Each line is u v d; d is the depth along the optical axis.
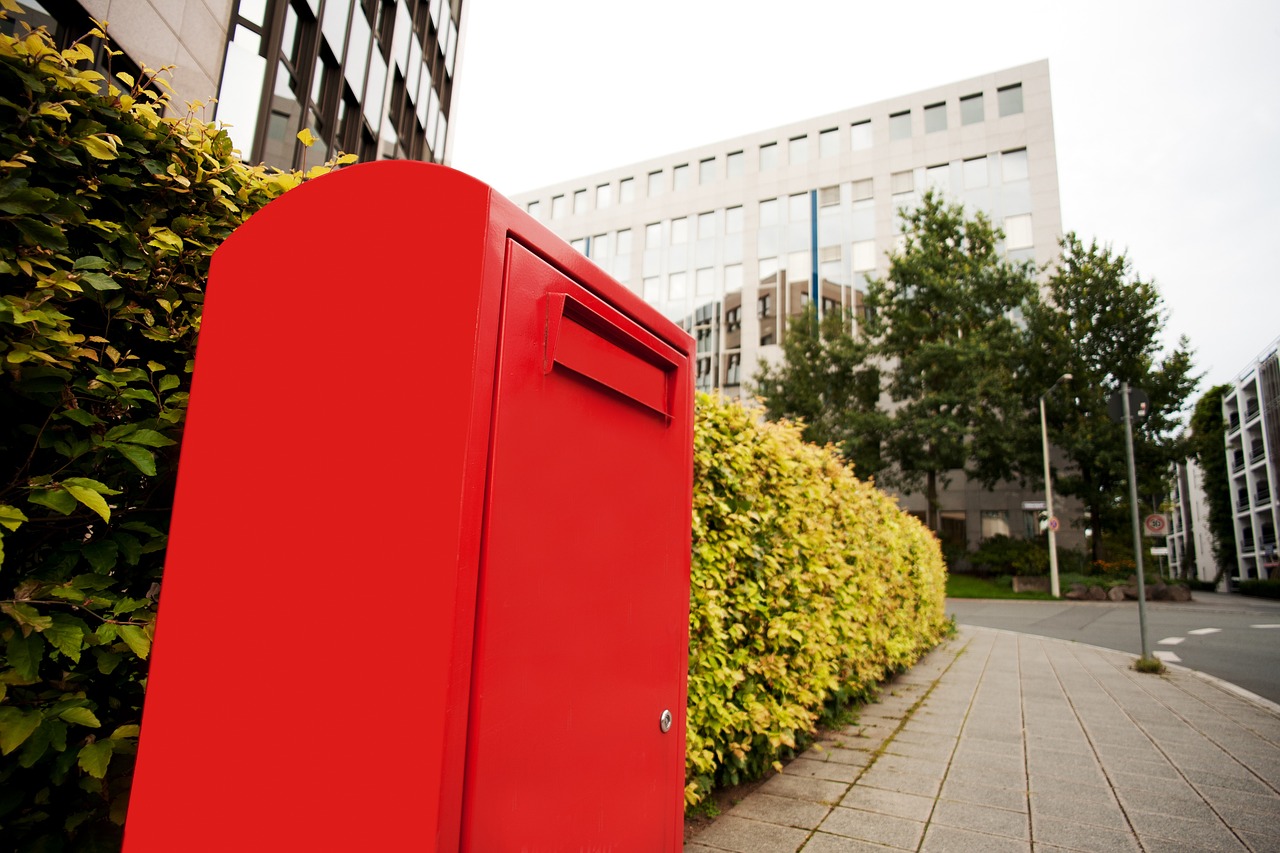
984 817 3.54
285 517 1.25
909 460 27.50
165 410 1.83
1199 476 73.88
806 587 4.77
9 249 1.56
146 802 1.29
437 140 17.83
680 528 1.83
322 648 1.17
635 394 1.63
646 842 1.61
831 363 29.50
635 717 1.59
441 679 1.05
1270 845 3.22
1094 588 23.25
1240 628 14.25
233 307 1.42
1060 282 27.58
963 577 27.84
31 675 1.45
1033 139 31.34
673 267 38.97
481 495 1.14
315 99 10.01
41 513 1.69
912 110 33.84
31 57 1.70
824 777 4.19
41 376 1.57
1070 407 26.31
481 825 1.10
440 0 17.59
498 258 1.20
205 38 6.68
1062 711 6.18
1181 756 4.70
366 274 1.26
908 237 28.58
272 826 1.16
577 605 1.39
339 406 1.24
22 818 1.60
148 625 1.66
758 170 37.31
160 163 1.98
